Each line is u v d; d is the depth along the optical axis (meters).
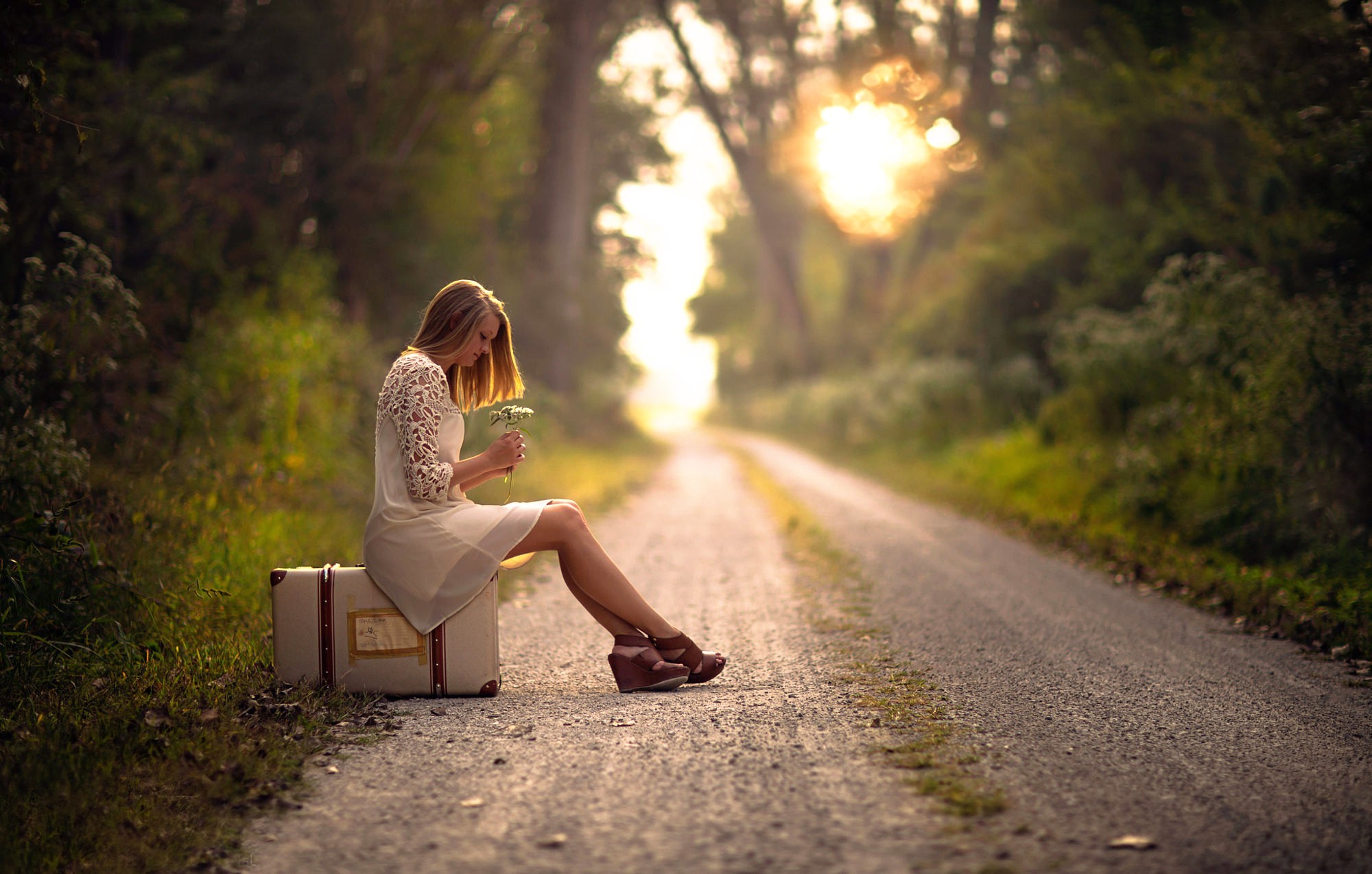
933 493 13.30
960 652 4.79
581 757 3.17
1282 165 8.79
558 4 20.86
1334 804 2.76
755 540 9.38
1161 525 8.55
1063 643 5.02
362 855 2.46
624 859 2.40
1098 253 13.67
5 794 2.78
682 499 13.48
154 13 8.06
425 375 3.82
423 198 13.42
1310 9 8.37
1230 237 9.85
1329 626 5.16
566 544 3.98
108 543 5.00
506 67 15.28
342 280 12.48
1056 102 14.89
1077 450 11.65
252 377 8.27
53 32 6.02
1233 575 6.61
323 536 7.14
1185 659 4.67
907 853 2.40
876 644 4.99
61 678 3.85
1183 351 8.83
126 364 7.45
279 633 3.85
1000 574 7.29
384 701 3.83
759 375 52.03
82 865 2.45
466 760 3.15
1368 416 6.81
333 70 11.56
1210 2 9.91
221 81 10.98
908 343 23.00
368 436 9.70
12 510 4.61
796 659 4.66
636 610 4.04
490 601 3.90
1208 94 9.76
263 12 11.18
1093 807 2.72
